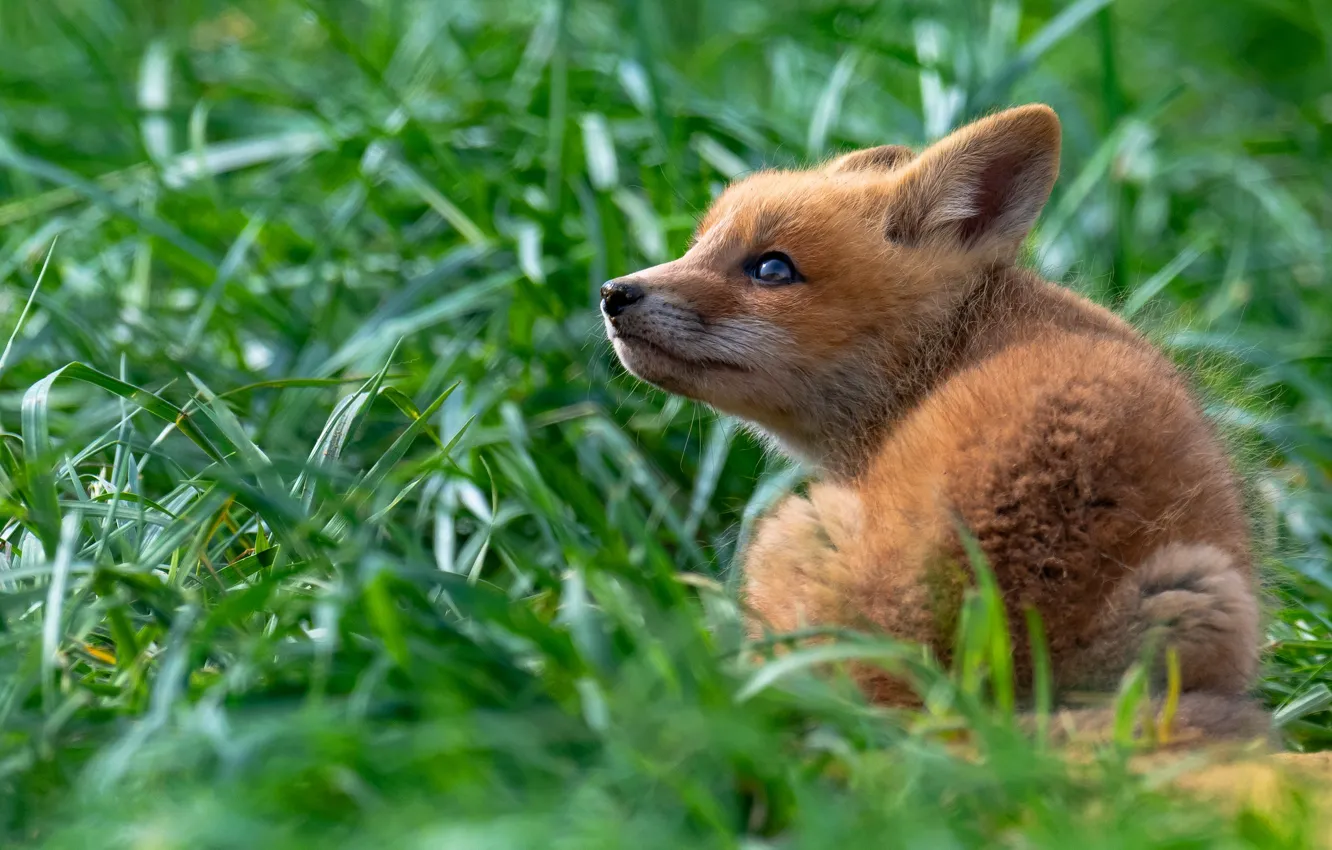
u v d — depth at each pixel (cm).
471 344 1291
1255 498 1005
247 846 561
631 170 1465
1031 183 1009
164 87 1587
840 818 590
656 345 1006
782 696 674
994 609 692
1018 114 1002
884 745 673
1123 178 1490
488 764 636
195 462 1049
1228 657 745
